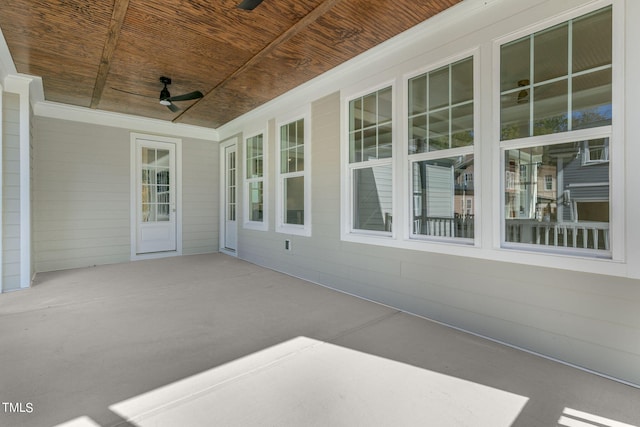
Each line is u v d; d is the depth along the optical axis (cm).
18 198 404
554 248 237
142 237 609
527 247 250
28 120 412
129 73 405
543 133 238
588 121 218
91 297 372
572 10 218
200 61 375
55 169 518
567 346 222
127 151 587
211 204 696
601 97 213
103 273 495
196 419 163
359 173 385
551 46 234
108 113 562
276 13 282
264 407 173
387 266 345
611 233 206
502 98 258
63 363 218
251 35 319
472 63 276
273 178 524
